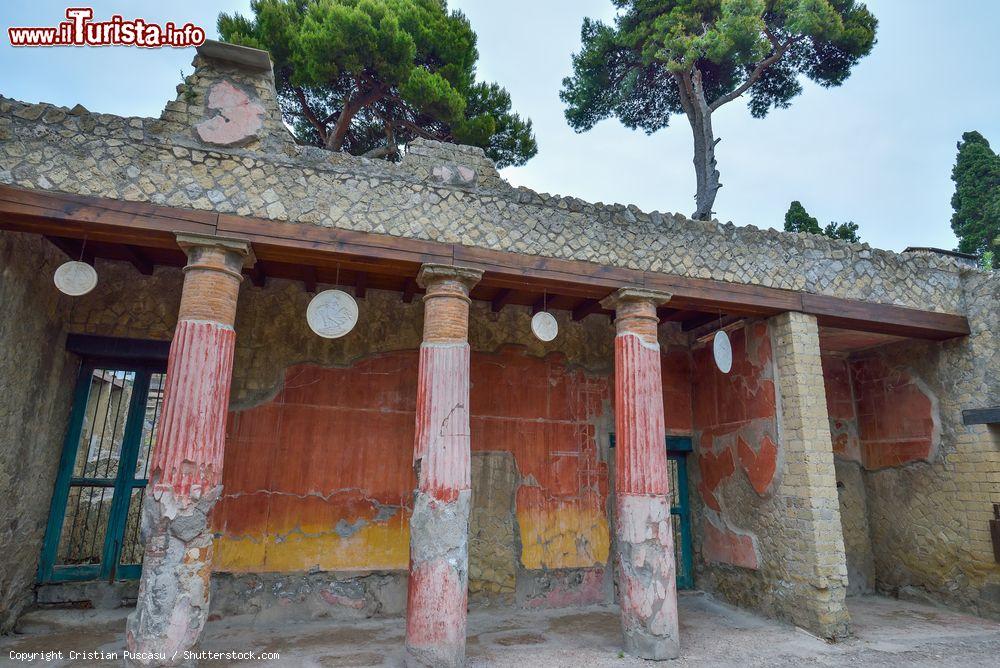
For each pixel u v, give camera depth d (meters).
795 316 6.60
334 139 12.41
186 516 4.28
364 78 11.91
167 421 4.40
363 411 6.91
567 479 7.50
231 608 6.04
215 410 4.55
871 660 5.23
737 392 7.32
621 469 5.60
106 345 6.30
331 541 6.48
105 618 5.84
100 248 5.94
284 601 6.20
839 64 14.61
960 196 16.86
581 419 7.75
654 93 16.11
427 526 4.78
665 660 5.12
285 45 11.83
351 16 10.72
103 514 6.99
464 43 12.84
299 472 6.54
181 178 4.89
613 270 5.92
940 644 5.73
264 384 6.66
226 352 4.71
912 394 7.90
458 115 11.87
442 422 5.00
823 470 6.20
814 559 5.94
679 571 7.83
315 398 6.79
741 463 7.13
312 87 12.15
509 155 13.95
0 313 4.85
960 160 17.12
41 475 5.82
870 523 8.30
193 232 4.77
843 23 14.07
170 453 4.34
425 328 5.32
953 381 7.41
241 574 6.14
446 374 5.12
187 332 4.58
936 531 7.42
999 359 6.94
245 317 6.77
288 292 7.00
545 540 7.23
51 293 5.79
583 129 16.84
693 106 15.21
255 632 5.82
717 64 14.90
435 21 12.57
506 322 7.75
